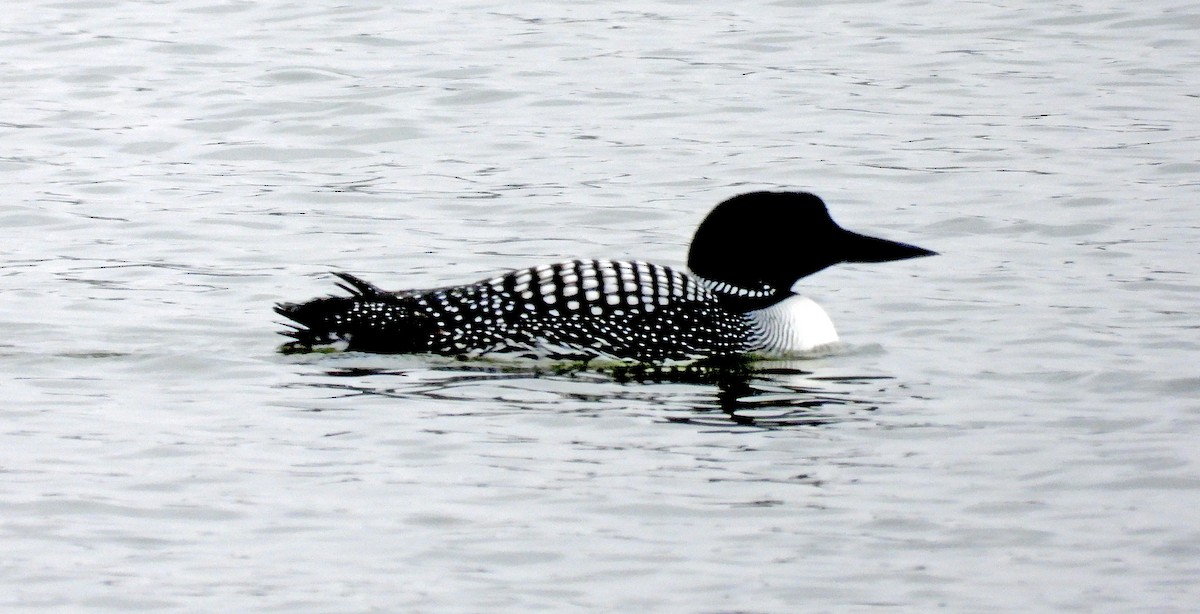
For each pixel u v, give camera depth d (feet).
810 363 51.62
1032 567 37.22
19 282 58.18
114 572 36.73
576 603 35.47
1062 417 46.32
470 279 59.77
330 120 78.84
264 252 62.34
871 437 44.86
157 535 38.45
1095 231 64.85
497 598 35.63
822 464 42.88
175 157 74.08
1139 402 47.39
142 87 83.41
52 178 70.69
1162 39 92.22
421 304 51.47
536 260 61.87
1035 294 57.93
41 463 42.39
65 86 83.41
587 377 49.98
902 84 84.84
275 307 51.80
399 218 66.64
